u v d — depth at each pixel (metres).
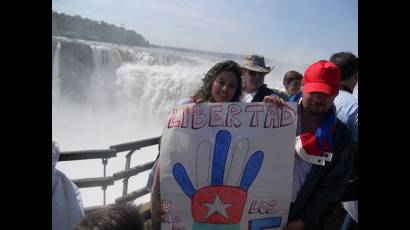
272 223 1.77
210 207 1.76
